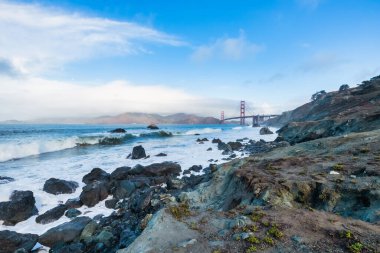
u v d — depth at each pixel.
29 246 13.15
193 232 8.05
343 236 7.05
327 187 10.67
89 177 24.33
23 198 16.88
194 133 93.31
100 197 19.95
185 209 10.00
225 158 35.97
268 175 12.98
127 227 14.82
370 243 6.61
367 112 40.25
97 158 36.94
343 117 42.59
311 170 13.20
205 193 14.81
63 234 13.88
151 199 17.81
